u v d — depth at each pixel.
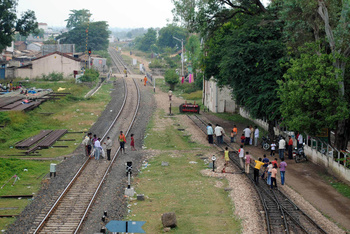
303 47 27.61
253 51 32.81
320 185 24.45
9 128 37.81
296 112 25.66
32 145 33.66
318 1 24.92
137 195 21.72
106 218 18.98
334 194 22.81
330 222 18.66
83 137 37.00
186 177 25.89
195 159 30.42
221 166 28.38
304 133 29.20
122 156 31.08
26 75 73.44
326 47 27.23
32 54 118.44
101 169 27.25
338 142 26.78
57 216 19.22
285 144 32.41
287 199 21.58
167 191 23.16
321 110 25.78
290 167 28.55
